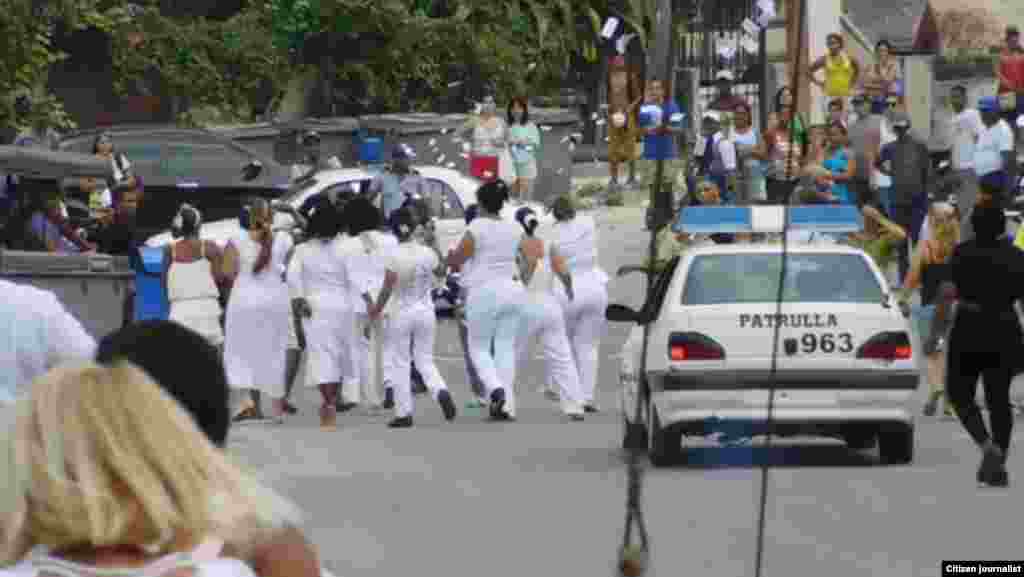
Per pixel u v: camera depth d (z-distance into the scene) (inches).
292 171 2220.7
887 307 1114.7
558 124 2534.5
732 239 1384.1
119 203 1785.2
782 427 1131.9
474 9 2805.1
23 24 2340.1
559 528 944.3
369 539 917.2
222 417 337.1
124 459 287.6
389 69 2711.6
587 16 2930.6
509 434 1322.6
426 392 1574.8
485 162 2421.3
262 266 1381.6
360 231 1379.2
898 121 2063.2
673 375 1106.1
